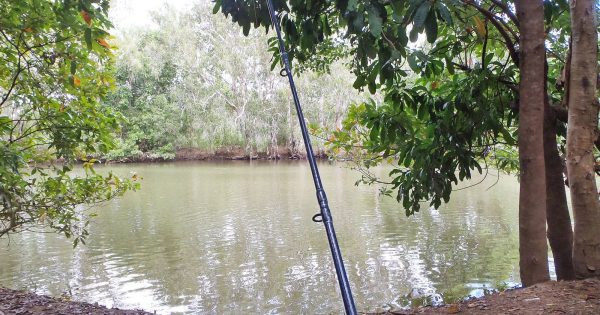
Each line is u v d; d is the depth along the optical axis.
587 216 3.76
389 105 5.66
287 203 17.34
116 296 7.91
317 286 8.27
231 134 42.62
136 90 43.38
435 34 2.88
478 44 5.73
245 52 42.28
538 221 3.83
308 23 4.02
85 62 5.51
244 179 26.00
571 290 3.53
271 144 43.78
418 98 5.31
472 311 3.53
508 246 10.40
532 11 3.77
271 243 11.48
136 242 11.69
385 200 17.25
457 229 12.21
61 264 9.80
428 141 5.57
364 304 7.15
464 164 5.42
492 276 8.30
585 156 3.78
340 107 39.34
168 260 10.05
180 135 42.66
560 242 4.57
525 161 3.84
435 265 9.16
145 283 8.61
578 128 3.80
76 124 5.78
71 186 6.36
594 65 3.80
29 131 5.74
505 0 5.25
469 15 4.69
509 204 15.64
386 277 8.52
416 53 3.23
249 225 13.62
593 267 3.74
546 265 3.87
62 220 6.12
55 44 5.23
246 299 7.70
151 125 41.88
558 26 5.27
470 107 5.23
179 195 19.83
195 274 9.09
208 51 43.53
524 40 3.80
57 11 4.32
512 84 5.06
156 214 15.46
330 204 16.70
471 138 5.41
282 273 9.05
